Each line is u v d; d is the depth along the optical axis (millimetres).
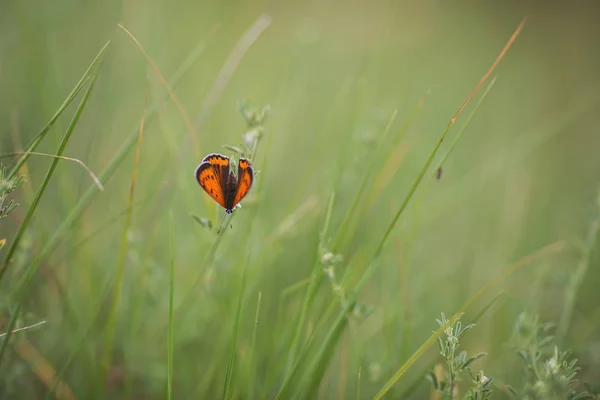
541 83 12227
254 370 4297
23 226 3271
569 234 7395
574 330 5859
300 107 8031
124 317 5281
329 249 3975
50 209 5488
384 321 4891
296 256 6020
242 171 3377
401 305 5281
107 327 4430
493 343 5707
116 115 6969
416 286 6137
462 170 8461
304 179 5555
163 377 4926
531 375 3625
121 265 4250
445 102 10906
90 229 5871
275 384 4680
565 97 11492
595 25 14117
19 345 4277
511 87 12164
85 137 6160
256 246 5043
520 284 6504
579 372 5117
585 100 10656
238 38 10312
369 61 7105
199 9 10414
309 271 4648
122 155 4207
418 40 12461
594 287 6309
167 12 9664
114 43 7578
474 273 6785
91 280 4855
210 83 8484
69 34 7812
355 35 10727
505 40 14539
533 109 11141
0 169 3105
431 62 12258
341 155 5098
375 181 4617
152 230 5375
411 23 12820
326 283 4777
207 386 4461
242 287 3584
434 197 7426
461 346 5773
